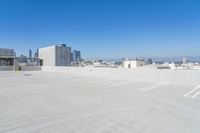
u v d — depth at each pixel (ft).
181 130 15.08
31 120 17.43
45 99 27.17
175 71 52.85
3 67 120.78
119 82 51.90
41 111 20.51
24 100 26.37
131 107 22.43
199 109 21.59
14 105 23.25
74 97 28.86
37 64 145.48
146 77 59.67
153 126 15.93
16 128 15.44
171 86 43.04
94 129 15.20
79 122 16.88
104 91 35.22
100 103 24.61
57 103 24.50
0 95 30.42
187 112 20.31
